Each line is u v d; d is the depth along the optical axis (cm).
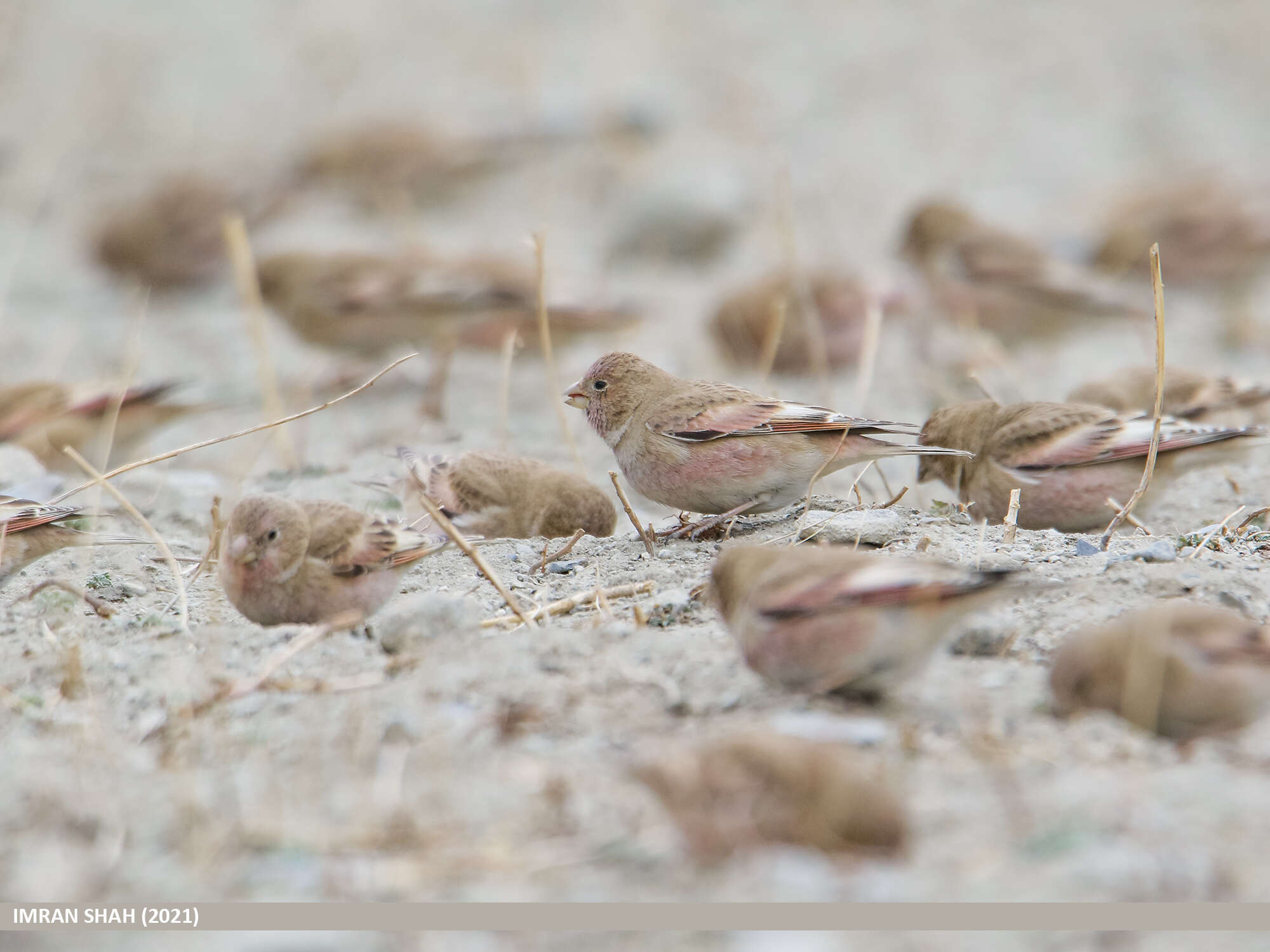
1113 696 741
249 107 3497
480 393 1930
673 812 623
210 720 778
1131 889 586
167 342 2217
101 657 883
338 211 2892
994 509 1220
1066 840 621
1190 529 1211
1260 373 1992
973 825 638
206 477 1459
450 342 1827
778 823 620
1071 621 896
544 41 3822
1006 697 788
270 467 1532
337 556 954
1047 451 1180
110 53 3753
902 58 3753
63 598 1017
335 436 1700
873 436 1150
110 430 1427
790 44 3834
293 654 862
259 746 744
